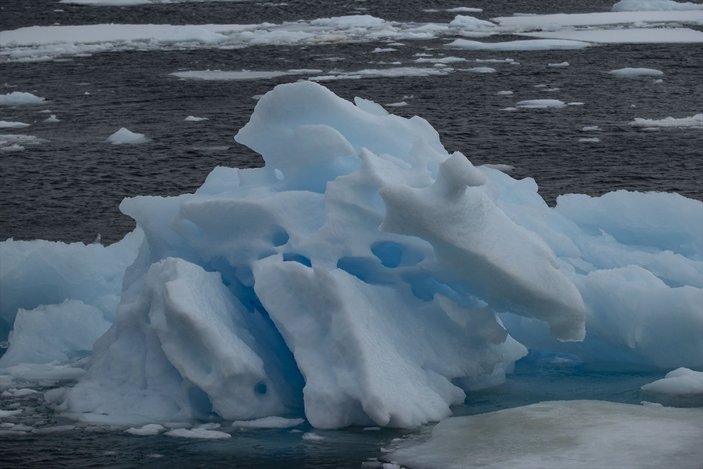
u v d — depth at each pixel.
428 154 14.54
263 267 13.48
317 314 13.07
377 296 13.41
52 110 44.31
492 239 12.89
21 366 15.35
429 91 47.31
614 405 13.17
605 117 40.97
